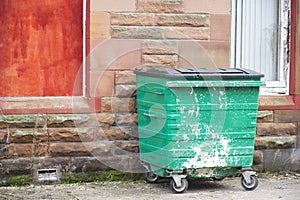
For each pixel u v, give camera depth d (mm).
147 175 8086
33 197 7320
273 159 8703
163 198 7285
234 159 7598
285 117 8719
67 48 8164
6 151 7848
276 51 8930
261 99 8633
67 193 7527
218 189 7797
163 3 8219
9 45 8000
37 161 7930
